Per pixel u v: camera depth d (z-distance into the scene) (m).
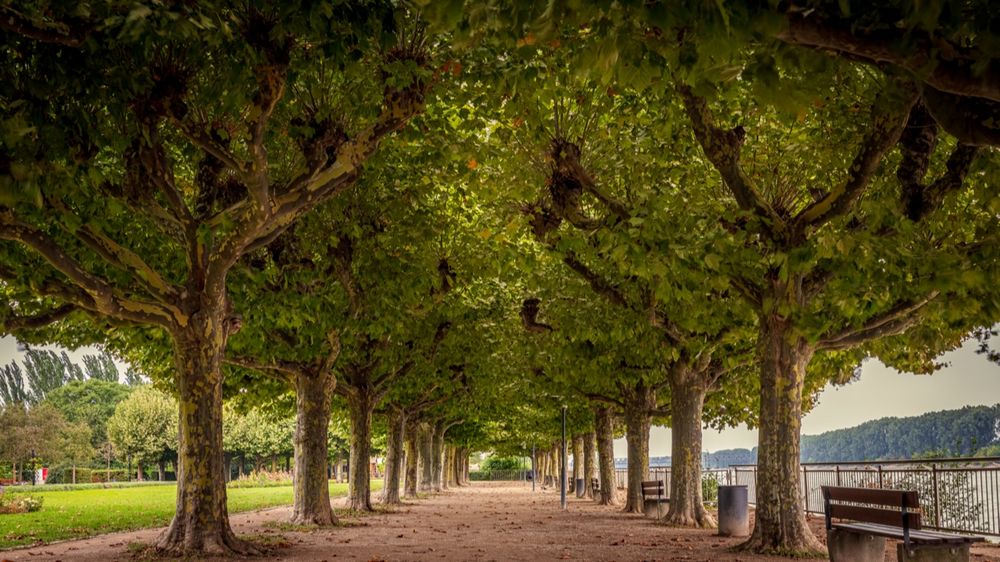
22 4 9.61
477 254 21.66
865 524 12.10
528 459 121.19
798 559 13.74
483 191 17.44
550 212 17.67
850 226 14.45
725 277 13.54
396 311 20.77
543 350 26.44
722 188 17.08
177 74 12.43
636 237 13.22
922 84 5.84
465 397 37.72
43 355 150.88
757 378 25.72
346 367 27.86
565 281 21.64
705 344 19.83
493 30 6.75
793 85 6.16
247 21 11.30
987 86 5.04
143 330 20.00
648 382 24.58
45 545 16.03
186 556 13.36
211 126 13.97
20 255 13.55
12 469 93.62
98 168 12.69
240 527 21.31
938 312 14.62
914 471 18.17
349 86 14.03
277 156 16.52
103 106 11.75
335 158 15.07
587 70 6.30
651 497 26.81
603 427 37.44
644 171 16.14
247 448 109.69
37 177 9.86
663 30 5.82
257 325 17.38
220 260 14.03
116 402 141.12
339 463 110.69
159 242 16.80
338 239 19.30
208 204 14.89
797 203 16.86
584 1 5.27
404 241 19.36
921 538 10.25
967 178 14.41
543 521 25.11
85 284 12.88
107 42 10.15
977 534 16.12
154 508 31.31
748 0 4.90
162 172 13.62
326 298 17.92
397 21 11.59
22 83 10.23
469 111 16.23
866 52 5.18
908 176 12.95
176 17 9.18
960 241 14.80
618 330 19.66
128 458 112.19
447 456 67.94
